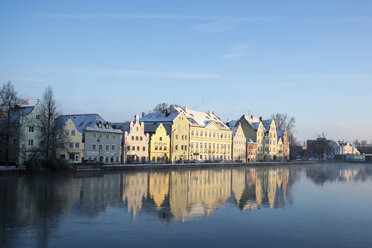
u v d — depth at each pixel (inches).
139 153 4424.2
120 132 4266.7
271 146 6904.5
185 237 1056.8
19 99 3462.1
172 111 5049.2
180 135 4896.7
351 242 1051.3
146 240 1019.3
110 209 1425.9
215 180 2743.6
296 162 6525.6
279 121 7721.5
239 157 6048.2
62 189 1947.6
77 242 989.2
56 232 1081.4
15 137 3031.5
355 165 7145.7
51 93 3208.7
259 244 1010.7
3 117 2945.4
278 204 1658.5
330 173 4202.8
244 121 6545.3
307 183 2778.1
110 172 3230.8
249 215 1382.9
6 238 1015.6
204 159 5319.9
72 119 3772.1
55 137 3132.4
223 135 5684.1
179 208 1481.3
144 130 4790.8
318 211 1503.4
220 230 1143.6
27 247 943.0
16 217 1259.2
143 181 2472.9
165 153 4697.3
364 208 1595.7
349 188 2452.0
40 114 3316.9
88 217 1279.5
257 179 2984.7
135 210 1416.1
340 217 1387.8
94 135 3917.3
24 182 2235.5
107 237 1039.6
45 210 1381.6
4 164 3024.1
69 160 3284.9
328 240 1066.7
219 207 1534.2
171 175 3100.4
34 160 2886.3
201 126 5255.9
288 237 1087.6
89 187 2053.4
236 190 2132.1
